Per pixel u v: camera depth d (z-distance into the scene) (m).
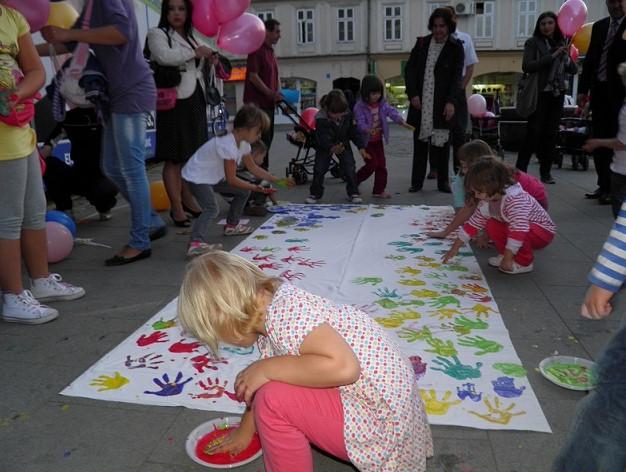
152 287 3.41
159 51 4.47
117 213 5.61
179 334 2.70
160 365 2.41
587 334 2.65
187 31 4.72
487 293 3.18
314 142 7.13
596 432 1.24
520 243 3.37
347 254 3.97
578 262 3.74
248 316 1.47
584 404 1.29
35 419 2.05
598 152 5.37
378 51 27.20
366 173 6.26
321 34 27.33
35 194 3.02
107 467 1.79
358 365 1.42
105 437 1.94
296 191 6.77
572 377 2.23
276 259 3.88
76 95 3.78
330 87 27.94
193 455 1.81
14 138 2.75
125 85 3.64
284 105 7.08
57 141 4.93
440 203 5.76
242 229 4.63
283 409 1.50
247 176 5.25
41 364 2.47
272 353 1.72
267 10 27.38
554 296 3.14
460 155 4.23
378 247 4.13
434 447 1.84
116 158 3.84
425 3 26.27
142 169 3.85
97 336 2.74
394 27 26.86
